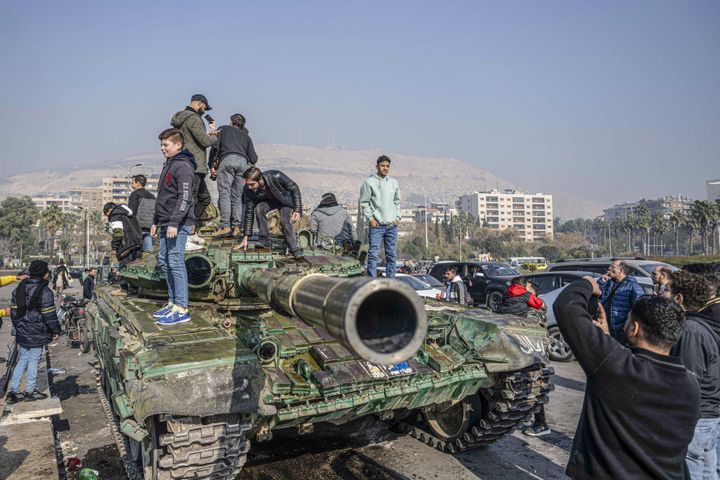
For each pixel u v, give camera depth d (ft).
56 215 306.96
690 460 13.14
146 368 13.17
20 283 26.40
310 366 16.33
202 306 19.34
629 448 9.42
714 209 332.39
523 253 407.85
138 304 21.01
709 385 12.96
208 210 27.09
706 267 15.38
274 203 20.47
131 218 27.22
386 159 26.78
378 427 24.29
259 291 13.34
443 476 19.02
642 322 10.05
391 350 7.02
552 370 20.36
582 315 10.07
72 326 48.49
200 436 13.61
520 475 19.15
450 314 21.27
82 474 17.69
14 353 29.84
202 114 26.63
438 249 322.96
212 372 13.65
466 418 20.45
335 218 30.63
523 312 29.96
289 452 21.18
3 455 19.44
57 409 24.56
